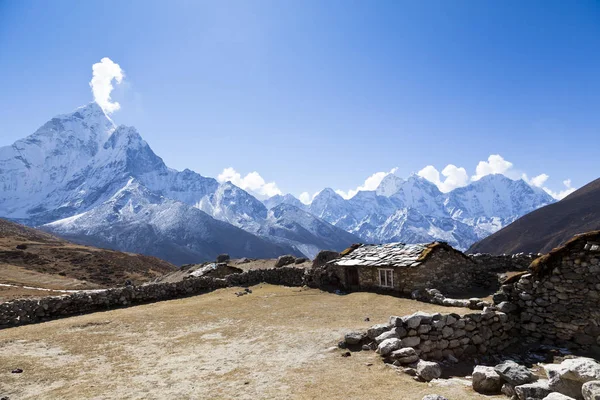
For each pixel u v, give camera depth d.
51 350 14.40
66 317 22.17
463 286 26.89
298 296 26.59
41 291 46.00
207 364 12.31
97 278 85.12
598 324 14.55
